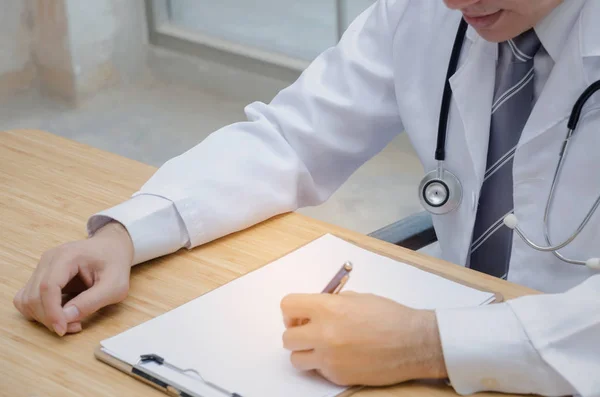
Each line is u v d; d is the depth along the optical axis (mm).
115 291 1124
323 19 3596
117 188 1421
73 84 3633
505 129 1354
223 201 1306
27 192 1409
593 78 1245
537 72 1327
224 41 3771
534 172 1304
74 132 3477
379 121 1522
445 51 1435
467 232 1396
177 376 980
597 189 1259
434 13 1455
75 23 3543
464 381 964
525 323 968
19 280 1182
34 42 3672
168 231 1251
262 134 1445
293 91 1518
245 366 999
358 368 967
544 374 953
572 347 953
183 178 1326
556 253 1271
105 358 1021
